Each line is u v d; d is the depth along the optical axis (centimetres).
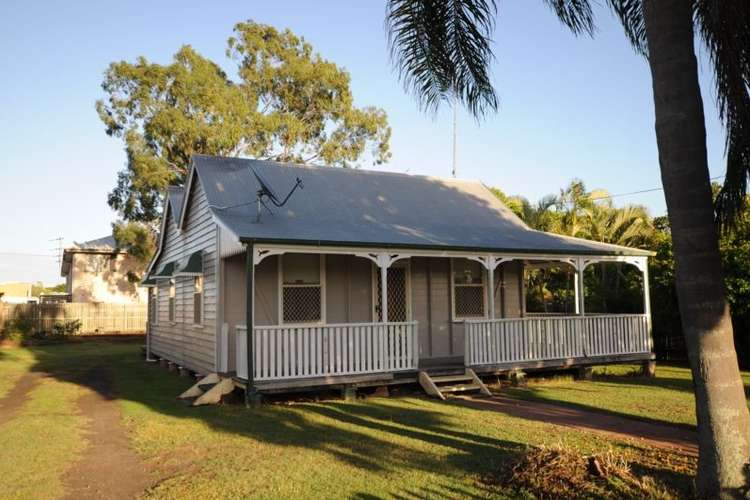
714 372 568
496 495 629
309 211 1522
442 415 1084
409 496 633
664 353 2062
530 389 1402
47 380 1686
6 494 670
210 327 1500
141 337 3516
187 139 3366
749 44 719
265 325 1313
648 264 2014
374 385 1311
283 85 3900
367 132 4059
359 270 1555
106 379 1700
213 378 1355
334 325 1273
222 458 802
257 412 1134
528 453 705
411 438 898
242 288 1449
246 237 1183
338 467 746
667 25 589
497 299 1744
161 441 906
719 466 559
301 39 4019
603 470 655
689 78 584
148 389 1484
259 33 3903
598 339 1598
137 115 3425
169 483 696
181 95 3378
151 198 3428
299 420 1052
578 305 1691
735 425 562
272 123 3603
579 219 2745
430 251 1365
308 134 3934
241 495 647
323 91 3966
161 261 2261
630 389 1380
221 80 3566
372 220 1549
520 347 1484
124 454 837
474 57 947
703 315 573
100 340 3394
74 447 877
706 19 730
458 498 625
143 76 3369
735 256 1711
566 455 682
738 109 752
